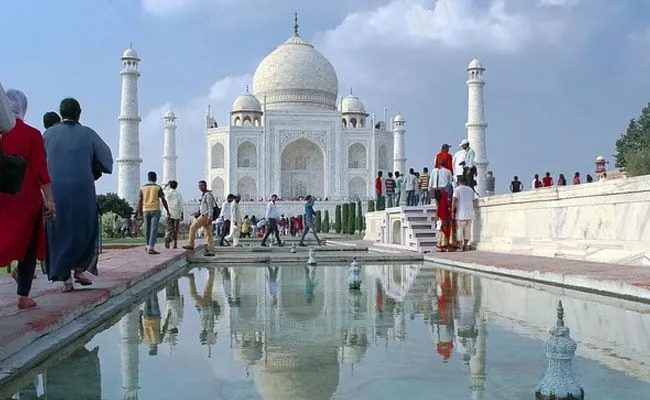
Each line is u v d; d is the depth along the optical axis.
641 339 4.82
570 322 5.60
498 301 7.08
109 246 20.92
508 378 3.63
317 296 7.75
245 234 41.66
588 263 10.83
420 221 19.31
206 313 6.33
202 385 3.52
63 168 6.87
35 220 5.71
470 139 52.41
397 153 70.12
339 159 67.00
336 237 38.25
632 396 3.28
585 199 12.02
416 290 8.33
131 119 54.81
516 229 14.88
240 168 66.12
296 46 73.88
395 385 3.48
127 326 5.59
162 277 10.21
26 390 3.49
